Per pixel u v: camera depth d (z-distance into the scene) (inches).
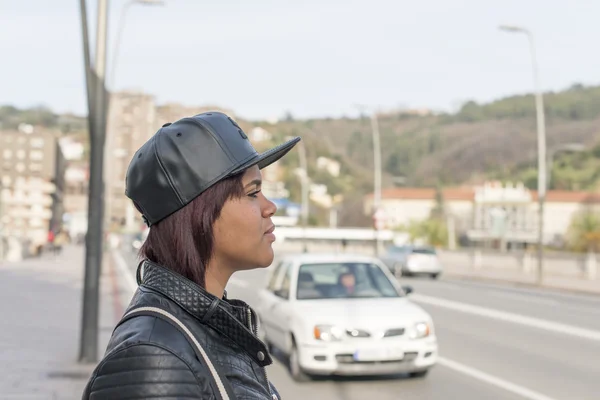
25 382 354.3
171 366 57.6
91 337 407.8
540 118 1280.8
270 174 6082.7
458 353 482.3
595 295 1084.5
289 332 398.9
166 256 65.1
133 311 61.9
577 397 352.5
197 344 60.1
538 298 966.4
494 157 6387.8
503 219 1839.3
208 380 58.7
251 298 853.2
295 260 446.6
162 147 64.9
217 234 65.7
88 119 415.8
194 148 64.8
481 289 1121.4
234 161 65.4
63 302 752.3
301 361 381.4
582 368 430.3
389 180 7819.9
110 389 57.1
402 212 4685.0
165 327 60.1
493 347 508.7
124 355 57.7
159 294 62.9
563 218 4402.1
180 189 64.2
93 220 410.3
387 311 392.8
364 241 3144.7
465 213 4060.0
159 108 1352.1
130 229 2361.0
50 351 441.7
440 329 603.2
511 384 383.6
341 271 431.2
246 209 66.2
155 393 56.6
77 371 373.4
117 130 1342.3
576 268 1515.7
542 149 1278.3
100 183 414.3
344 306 398.9
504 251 1774.1
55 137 4549.7
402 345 380.8
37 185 4313.5
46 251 2401.6
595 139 6127.0
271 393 71.2
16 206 4249.5
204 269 65.9
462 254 1974.7
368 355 376.2
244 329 63.9
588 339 550.0
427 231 3061.0
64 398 324.2
